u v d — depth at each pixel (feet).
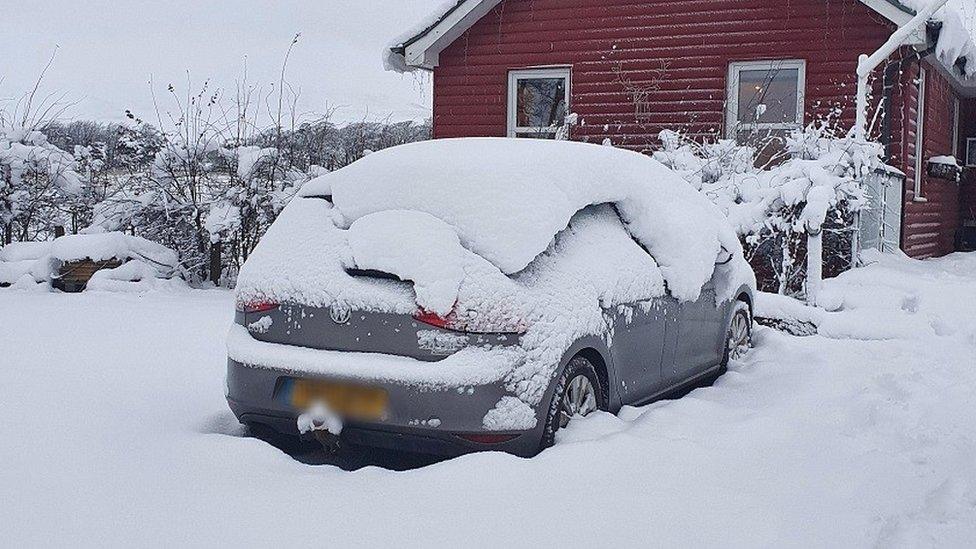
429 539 11.79
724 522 12.42
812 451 15.48
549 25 50.24
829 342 25.07
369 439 14.67
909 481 14.16
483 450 14.28
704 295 20.79
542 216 15.25
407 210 15.16
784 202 30.73
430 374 14.03
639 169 19.48
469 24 50.96
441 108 52.54
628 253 17.84
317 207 16.31
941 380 20.52
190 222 40.68
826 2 44.50
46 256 37.78
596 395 16.48
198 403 18.90
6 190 42.93
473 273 14.46
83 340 25.66
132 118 40.78
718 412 17.71
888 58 43.06
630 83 48.52
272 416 15.37
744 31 46.21
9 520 12.34
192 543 11.69
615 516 12.51
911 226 47.06
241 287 16.10
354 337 14.70
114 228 40.57
